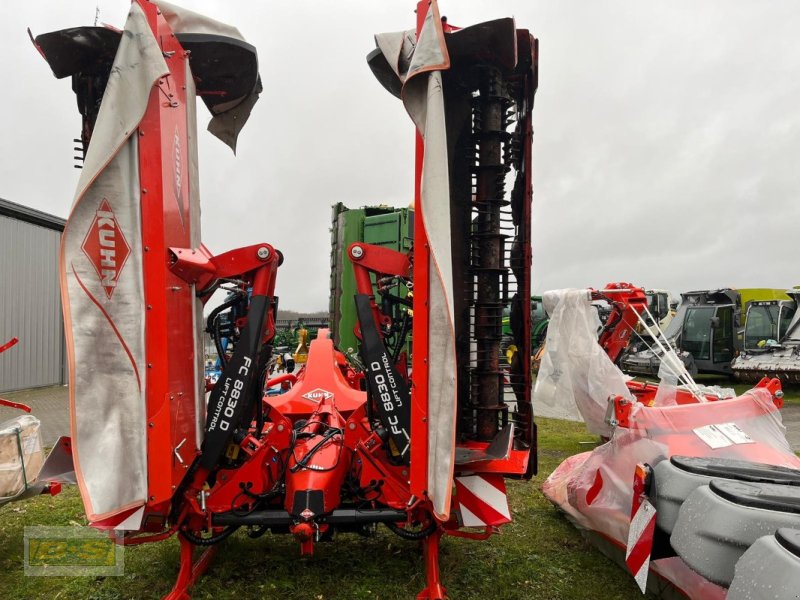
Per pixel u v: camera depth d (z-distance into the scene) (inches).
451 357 96.0
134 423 99.0
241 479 120.3
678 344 614.5
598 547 145.4
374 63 125.8
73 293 94.3
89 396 95.3
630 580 129.0
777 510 73.4
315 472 117.6
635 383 210.7
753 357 517.7
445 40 103.3
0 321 466.6
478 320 122.1
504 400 127.5
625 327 224.1
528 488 199.8
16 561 137.9
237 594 120.0
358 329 127.8
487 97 117.7
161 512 104.6
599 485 136.4
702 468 92.7
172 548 143.6
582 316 170.7
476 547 146.9
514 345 131.2
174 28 118.8
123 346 98.3
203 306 119.7
